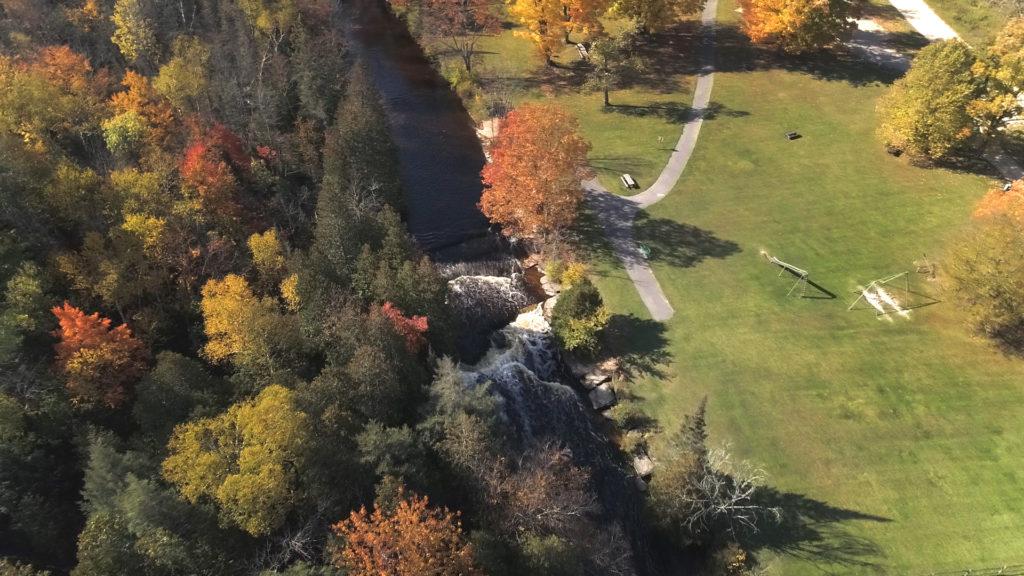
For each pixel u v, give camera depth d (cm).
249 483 3997
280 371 5175
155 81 7519
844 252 7500
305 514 4244
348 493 4300
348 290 5744
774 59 11044
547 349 6694
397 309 5706
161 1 8962
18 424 4481
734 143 9306
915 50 10944
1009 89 7738
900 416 5850
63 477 4566
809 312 6838
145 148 6894
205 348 5519
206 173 6525
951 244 7050
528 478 4622
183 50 8206
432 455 4631
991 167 8469
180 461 4250
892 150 8925
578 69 11069
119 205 6138
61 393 4881
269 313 5503
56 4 8700
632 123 9812
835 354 6400
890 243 7550
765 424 5900
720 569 4869
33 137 6512
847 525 5175
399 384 4975
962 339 6419
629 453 5934
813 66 10794
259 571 3944
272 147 8031
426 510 3969
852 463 5559
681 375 6397
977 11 11488
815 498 5356
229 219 6731
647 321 6925
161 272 5931
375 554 3691
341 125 7612
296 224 7381
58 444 4681
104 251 5716
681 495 4925
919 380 6109
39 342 5181
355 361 4850
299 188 7994
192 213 6394
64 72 7319
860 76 10475
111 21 8575
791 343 6550
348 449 4497
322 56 9200
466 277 7319
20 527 4175
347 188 7131
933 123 8050
